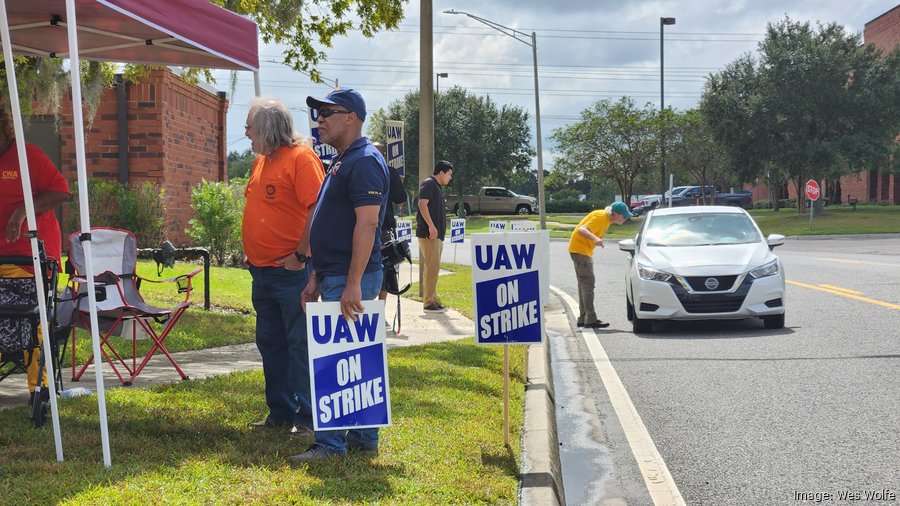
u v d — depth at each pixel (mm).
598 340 11547
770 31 47406
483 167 63594
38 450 5098
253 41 6379
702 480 5625
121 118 19391
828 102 45406
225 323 11023
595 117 59906
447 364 8547
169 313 7434
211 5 6027
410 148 65000
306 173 5469
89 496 4215
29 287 5988
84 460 4910
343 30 14609
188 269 16344
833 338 10812
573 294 17672
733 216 13391
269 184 5543
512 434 6066
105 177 19500
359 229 4875
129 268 8000
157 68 19328
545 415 6625
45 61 12406
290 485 4523
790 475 5637
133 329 7332
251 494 4352
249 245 5660
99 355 4844
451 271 22828
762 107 46406
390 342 10281
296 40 14688
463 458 5336
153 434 5559
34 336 5902
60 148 19438
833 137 46156
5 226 6238
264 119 5480
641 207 66500
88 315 7199
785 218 47750
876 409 7234
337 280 5027
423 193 13344
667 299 11719
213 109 23406
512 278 5914
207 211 19188
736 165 48531
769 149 47188
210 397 6648
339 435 5125
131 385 7309
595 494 5438
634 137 60156
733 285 11656
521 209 62844
